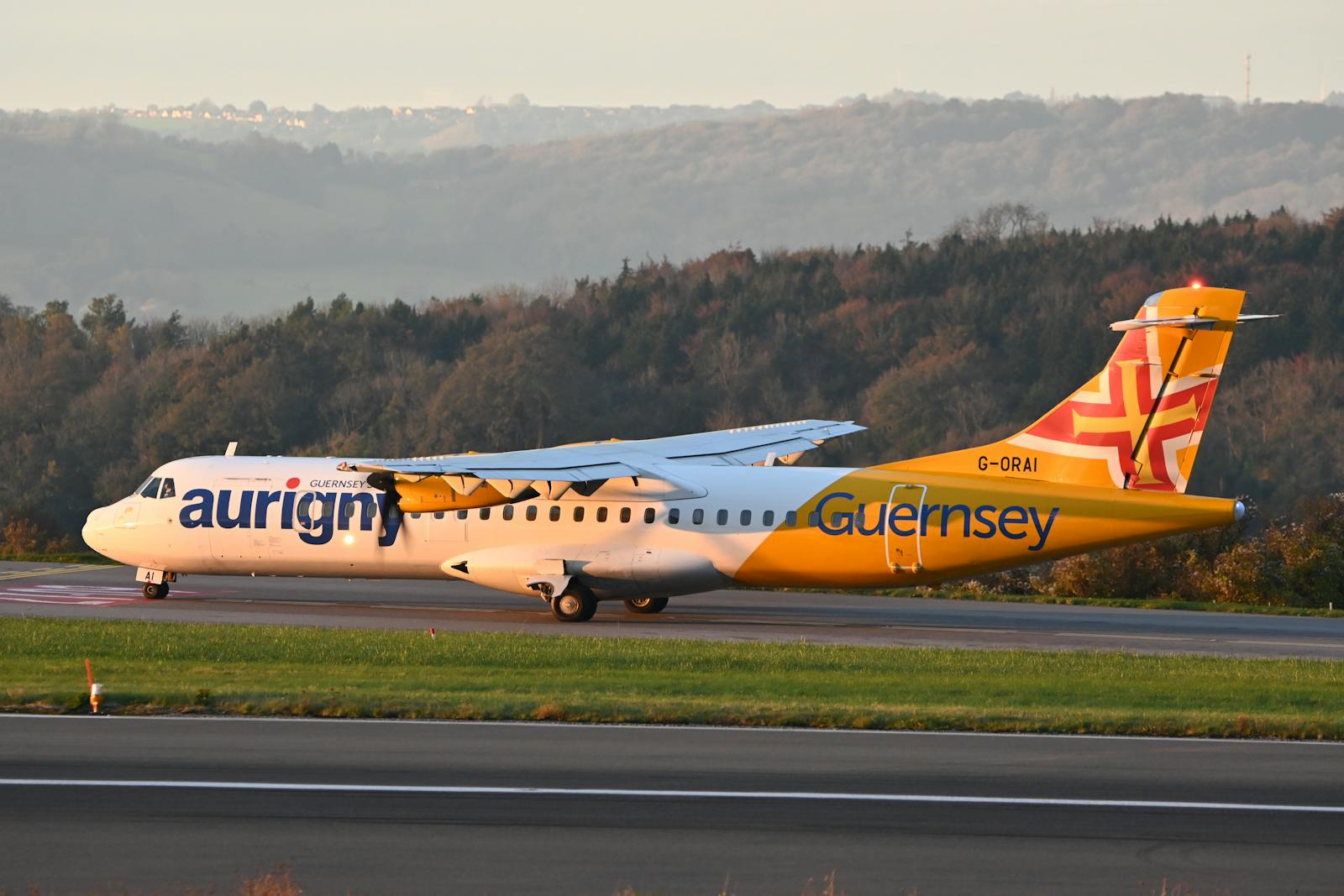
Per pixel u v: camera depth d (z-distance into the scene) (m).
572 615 138.75
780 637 128.62
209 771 66.31
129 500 151.38
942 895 51.75
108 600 148.75
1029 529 131.00
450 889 51.69
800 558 135.62
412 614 142.75
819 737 75.56
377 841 56.69
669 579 137.38
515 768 67.69
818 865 54.66
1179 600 175.50
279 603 149.62
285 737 73.44
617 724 78.44
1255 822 60.72
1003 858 55.72
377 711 79.56
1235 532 187.75
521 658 106.88
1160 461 129.00
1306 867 55.00
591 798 62.84
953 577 135.12
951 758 71.12
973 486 133.12
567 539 140.00
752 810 61.38
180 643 111.75
